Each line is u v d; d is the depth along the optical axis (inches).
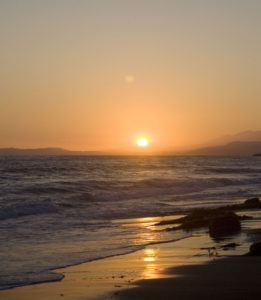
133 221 888.3
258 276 406.9
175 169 2974.9
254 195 1526.8
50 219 908.0
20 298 368.2
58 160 4611.2
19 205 1001.5
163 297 352.5
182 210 1089.4
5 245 615.8
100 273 454.0
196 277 411.8
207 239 658.2
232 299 339.6
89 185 1577.3
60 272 461.7
